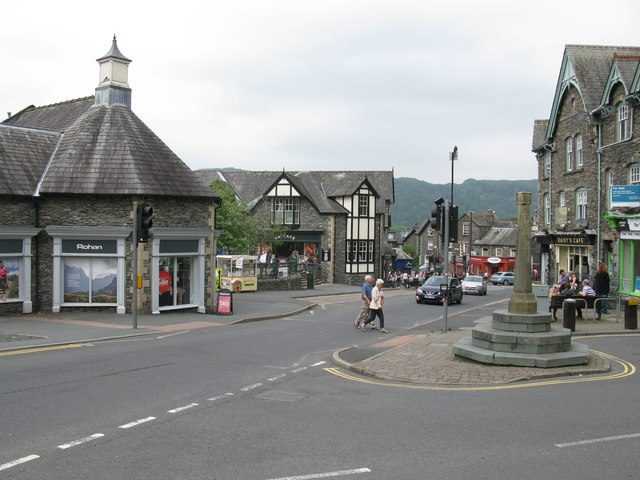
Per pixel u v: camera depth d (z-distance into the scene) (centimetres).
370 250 5019
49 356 1220
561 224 3148
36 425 724
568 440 680
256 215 4766
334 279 4856
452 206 1641
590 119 2750
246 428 728
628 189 2308
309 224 4841
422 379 1028
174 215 2116
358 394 927
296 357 1302
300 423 752
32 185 2011
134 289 1689
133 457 614
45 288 2030
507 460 613
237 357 1274
